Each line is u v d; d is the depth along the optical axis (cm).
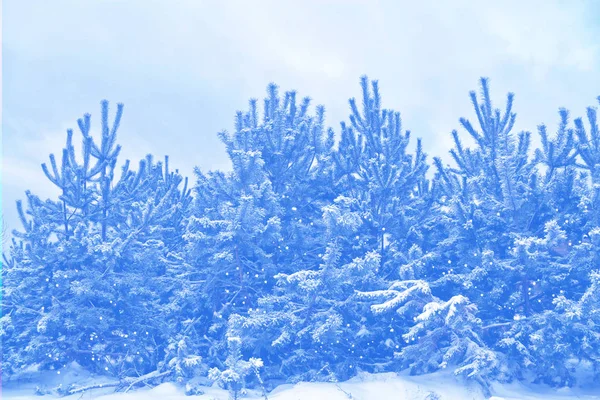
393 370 2322
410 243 2564
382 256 2528
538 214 2419
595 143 2434
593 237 2095
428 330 2195
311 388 2012
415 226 2569
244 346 2208
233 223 2308
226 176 2512
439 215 2622
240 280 2477
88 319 2389
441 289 2502
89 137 2781
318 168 2636
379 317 2362
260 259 2439
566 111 2478
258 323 2144
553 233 2095
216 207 2573
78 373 2472
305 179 2647
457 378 2083
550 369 2098
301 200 2670
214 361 2361
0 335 2450
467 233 2320
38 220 2756
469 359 1969
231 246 2380
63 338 2506
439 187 2683
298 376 2209
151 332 2581
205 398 1988
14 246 2930
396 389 1998
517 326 2173
